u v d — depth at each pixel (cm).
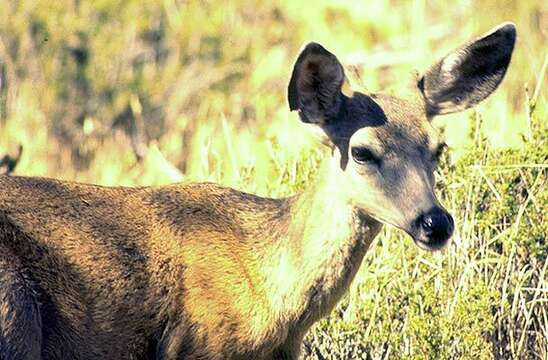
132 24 2427
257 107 2309
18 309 1220
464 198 1472
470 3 2439
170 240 1277
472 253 1441
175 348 1267
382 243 1461
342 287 1271
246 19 2489
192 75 2384
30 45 2345
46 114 2244
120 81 2341
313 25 2470
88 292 1251
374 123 1246
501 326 1413
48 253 1245
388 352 1387
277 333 1270
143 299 1264
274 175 1625
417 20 2380
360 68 2345
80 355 1254
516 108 2142
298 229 1271
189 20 2462
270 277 1271
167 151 2194
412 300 1400
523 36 2338
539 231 1437
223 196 1310
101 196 1288
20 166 2080
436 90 1291
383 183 1231
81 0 2422
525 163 1477
